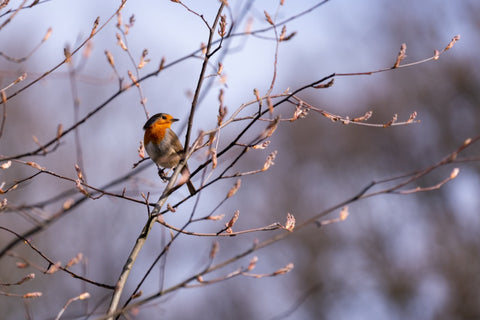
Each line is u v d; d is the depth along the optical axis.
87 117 4.04
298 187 22.70
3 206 3.91
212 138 4.23
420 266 19.61
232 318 18.09
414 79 22.41
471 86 21.25
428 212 20.80
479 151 20.98
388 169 22.67
